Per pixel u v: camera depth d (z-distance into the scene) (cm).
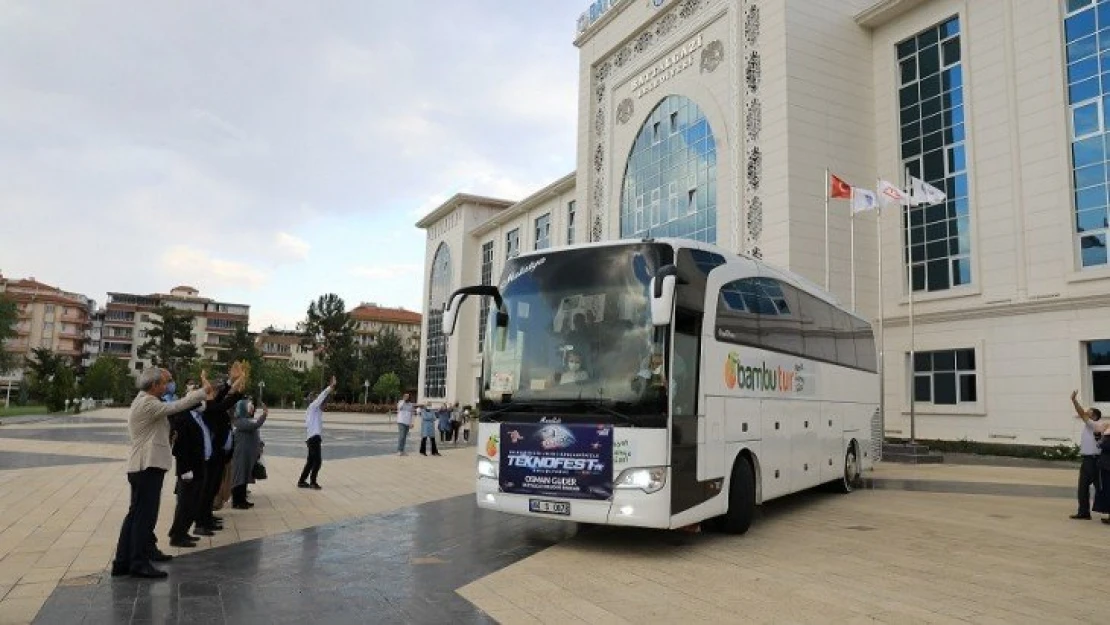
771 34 2742
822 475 1264
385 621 573
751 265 1073
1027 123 2262
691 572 749
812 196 2647
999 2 2362
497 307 927
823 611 605
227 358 8450
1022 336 2223
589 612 602
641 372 805
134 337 10812
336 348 9044
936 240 2530
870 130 2797
